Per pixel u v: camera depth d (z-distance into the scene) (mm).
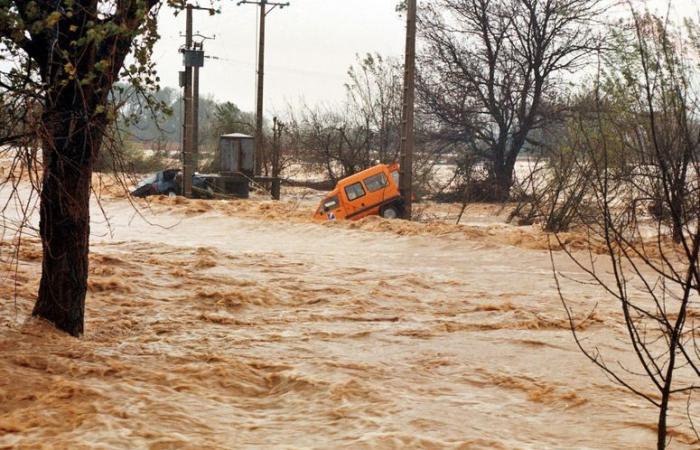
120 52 12773
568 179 33094
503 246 28188
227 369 12688
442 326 16844
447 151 72562
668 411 11562
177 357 13477
